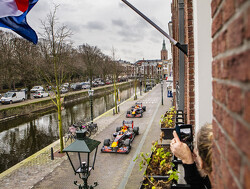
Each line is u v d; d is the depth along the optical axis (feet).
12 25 18.40
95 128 57.36
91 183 29.01
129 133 45.80
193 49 14.19
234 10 2.29
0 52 122.72
